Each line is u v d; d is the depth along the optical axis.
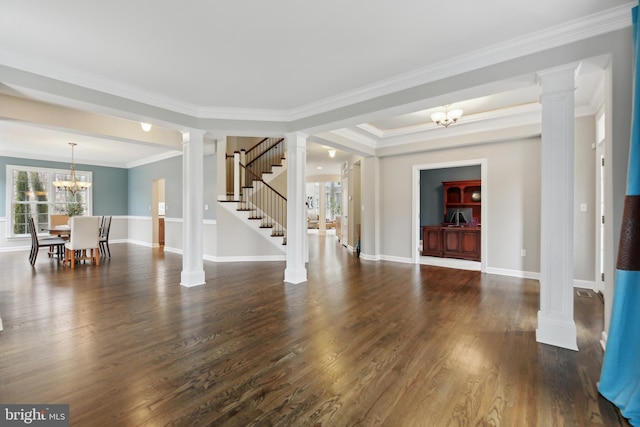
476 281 4.76
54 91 3.08
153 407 1.74
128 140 5.25
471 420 1.64
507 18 2.31
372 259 6.72
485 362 2.26
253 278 4.96
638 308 1.81
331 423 1.62
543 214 2.59
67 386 1.93
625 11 2.16
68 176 8.65
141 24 2.38
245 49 2.76
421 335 2.74
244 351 2.43
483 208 5.40
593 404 1.77
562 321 2.51
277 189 7.49
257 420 1.64
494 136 5.04
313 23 2.38
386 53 2.83
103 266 5.86
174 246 7.72
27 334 2.72
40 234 8.23
